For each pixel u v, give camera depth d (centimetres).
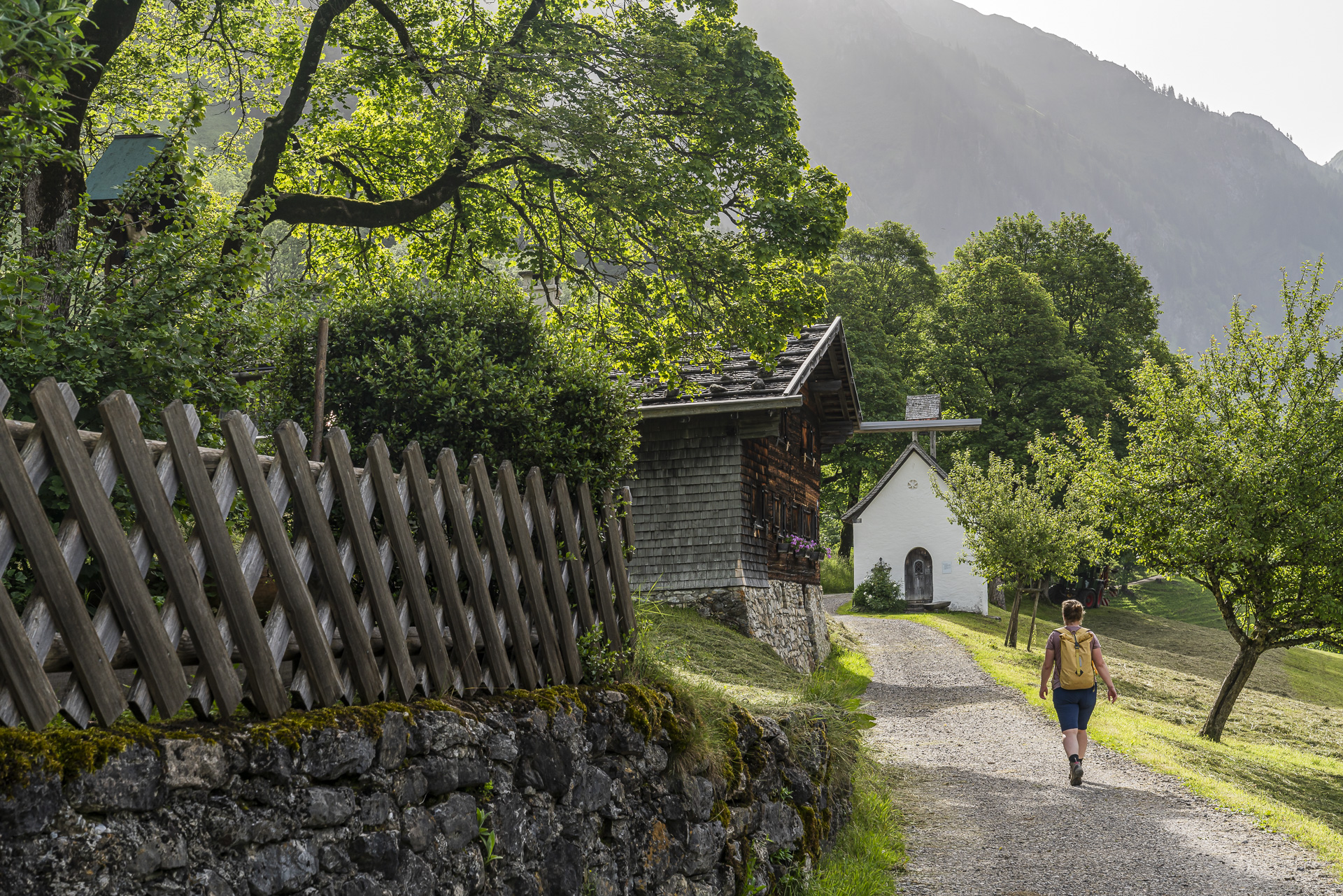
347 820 312
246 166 1670
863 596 4225
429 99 1400
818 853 681
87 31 1005
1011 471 2870
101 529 252
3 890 217
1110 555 1909
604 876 449
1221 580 1773
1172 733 1597
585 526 520
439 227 1694
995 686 1917
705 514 1861
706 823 534
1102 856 768
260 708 296
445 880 352
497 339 665
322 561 325
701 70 1323
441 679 378
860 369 4478
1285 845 804
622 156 1267
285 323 549
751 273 1414
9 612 230
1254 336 1727
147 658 260
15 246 455
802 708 785
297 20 1602
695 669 1162
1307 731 2181
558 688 454
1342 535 1569
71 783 232
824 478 4994
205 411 468
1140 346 5094
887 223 5234
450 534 420
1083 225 5297
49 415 242
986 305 4738
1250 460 1639
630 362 1485
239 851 273
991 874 725
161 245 466
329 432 338
